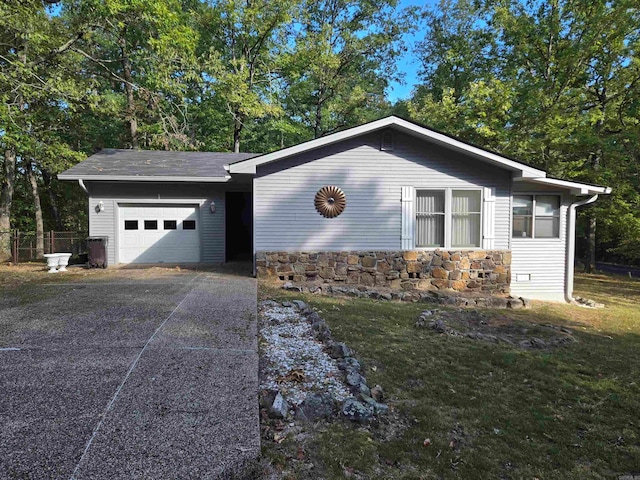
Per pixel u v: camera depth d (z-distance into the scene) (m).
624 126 13.12
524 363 4.36
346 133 8.16
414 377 3.74
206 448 2.24
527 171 8.47
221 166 11.30
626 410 3.38
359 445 2.51
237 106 17.41
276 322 5.02
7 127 10.22
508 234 9.03
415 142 8.74
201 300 5.84
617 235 16.33
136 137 16.14
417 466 2.37
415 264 8.82
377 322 5.62
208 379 3.11
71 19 11.95
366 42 22.20
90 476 1.96
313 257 8.59
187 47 13.10
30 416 2.48
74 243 13.34
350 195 8.66
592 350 5.18
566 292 9.69
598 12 13.00
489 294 8.77
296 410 2.83
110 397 2.76
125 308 5.23
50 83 10.27
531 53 15.05
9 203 13.23
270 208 8.48
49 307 5.26
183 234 10.89
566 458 2.60
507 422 3.02
